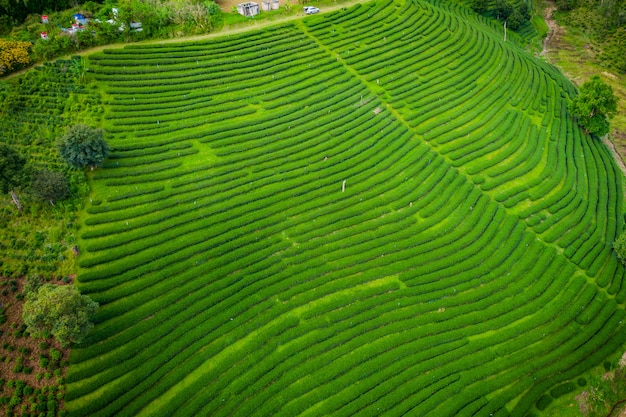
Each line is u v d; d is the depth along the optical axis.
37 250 61.12
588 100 88.62
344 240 66.75
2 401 48.75
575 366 57.12
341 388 52.53
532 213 74.25
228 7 107.75
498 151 83.81
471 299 61.91
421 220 71.06
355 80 93.56
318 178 74.69
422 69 99.06
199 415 49.12
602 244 71.38
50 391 49.44
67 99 79.69
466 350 56.91
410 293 61.62
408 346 56.66
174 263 62.12
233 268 61.97
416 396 52.72
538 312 62.12
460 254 66.75
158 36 95.50
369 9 112.56
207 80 88.81
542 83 102.62
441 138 84.00
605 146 93.50
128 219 66.31
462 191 75.56
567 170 82.88
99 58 87.25
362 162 78.31
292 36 100.94
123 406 49.38
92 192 68.50
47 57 85.19
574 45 132.25
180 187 71.06
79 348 52.72
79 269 60.00
